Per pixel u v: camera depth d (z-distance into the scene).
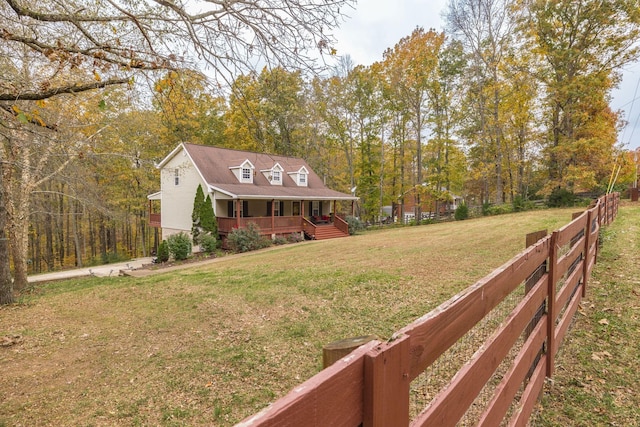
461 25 20.72
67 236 27.19
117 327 5.41
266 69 3.76
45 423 3.10
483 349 1.39
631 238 7.61
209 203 16.62
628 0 16.22
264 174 20.33
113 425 3.03
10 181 10.63
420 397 2.03
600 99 17.62
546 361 2.55
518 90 18.81
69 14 3.50
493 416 1.47
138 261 18.22
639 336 3.34
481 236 10.95
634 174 24.17
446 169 24.39
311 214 22.64
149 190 22.89
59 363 4.26
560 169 19.56
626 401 2.52
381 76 24.45
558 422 2.34
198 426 2.97
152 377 3.77
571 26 18.11
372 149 28.86
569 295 3.38
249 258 12.05
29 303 7.28
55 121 5.73
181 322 5.30
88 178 11.56
